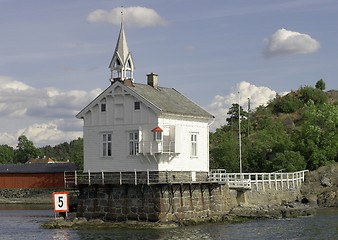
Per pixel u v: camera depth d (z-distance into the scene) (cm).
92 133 7156
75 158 15638
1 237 6075
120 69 7144
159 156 6688
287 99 18050
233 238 5812
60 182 13338
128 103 6950
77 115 7225
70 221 6869
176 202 6769
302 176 10531
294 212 8031
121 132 6969
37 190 13438
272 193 9194
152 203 6569
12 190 13550
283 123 16338
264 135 12962
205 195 7312
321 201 9694
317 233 6172
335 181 10488
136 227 6475
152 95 7156
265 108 18300
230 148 11950
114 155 6988
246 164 11756
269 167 11375
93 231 6300
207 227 6619
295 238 5822
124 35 7281
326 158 11556
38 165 13725
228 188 7888
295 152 11488
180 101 7512
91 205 6962
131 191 6712
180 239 5725
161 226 6469
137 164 6844
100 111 7131
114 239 5741
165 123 6850
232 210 7806
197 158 7356
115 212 6794
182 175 7069
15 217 8781
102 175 6894
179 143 6875
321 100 18012
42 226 6881
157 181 6688
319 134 11931
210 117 7562
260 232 6244
